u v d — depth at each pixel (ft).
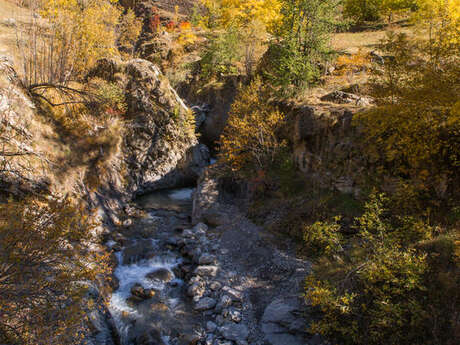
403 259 31.89
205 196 70.33
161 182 89.45
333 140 56.44
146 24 216.74
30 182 52.29
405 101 37.65
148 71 94.38
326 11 82.99
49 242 28.91
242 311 40.93
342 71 87.40
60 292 29.22
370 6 140.67
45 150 59.06
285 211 58.54
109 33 90.48
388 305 30.07
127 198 77.20
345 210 49.98
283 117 67.51
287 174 65.16
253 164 73.05
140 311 41.45
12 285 26.61
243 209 65.87
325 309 32.78
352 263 38.55
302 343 34.83
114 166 76.07
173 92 99.66
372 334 31.19
